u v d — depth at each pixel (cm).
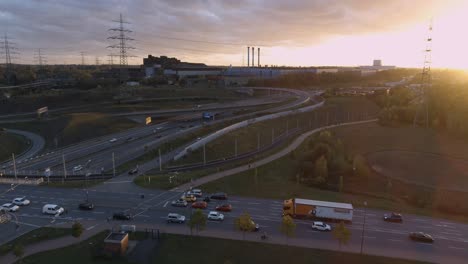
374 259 6738
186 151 14275
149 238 7300
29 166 13312
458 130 18612
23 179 11200
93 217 8306
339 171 12938
